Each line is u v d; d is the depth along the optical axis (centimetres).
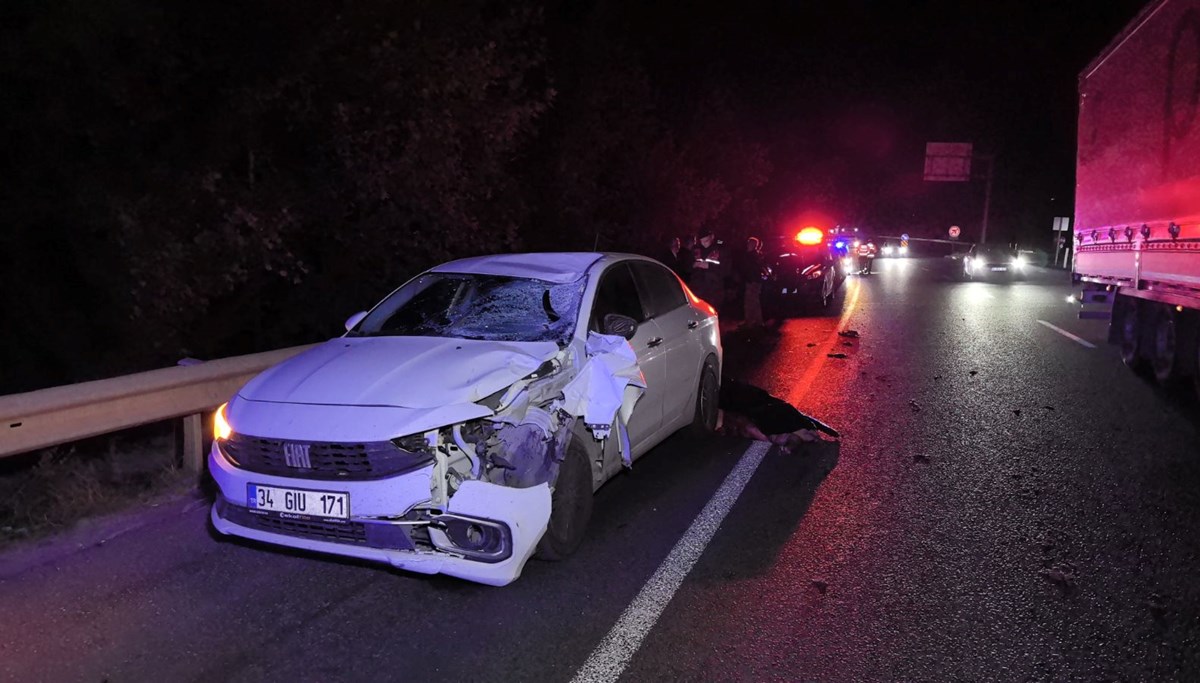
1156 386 1028
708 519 569
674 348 660
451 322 566
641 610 437
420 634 411
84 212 742
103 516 555
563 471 487
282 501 428
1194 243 868
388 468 418
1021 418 865
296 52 861
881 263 5003
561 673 379
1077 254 1412
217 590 455
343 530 422
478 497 416
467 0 1043
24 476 600
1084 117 1365
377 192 951
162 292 755
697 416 749
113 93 732
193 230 798
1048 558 509
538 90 1471
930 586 471
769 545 527
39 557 496
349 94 940
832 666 388
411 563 416
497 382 456
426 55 958
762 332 1564
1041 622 430
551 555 486
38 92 734
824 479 659
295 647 398
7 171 753
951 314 1900
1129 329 1145
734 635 414
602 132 1634
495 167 1066
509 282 592
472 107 1005
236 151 856
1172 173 940
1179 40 918
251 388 484
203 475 628
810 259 1912
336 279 1064
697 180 2050
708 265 1694
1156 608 444
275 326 1074
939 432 809
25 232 775
